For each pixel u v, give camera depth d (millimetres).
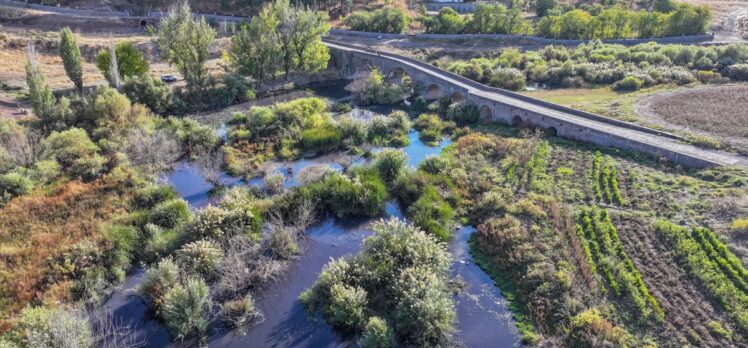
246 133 50781
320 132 49750
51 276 28984
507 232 32969
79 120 51188
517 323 26594
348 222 36844
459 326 26531
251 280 29562
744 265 28094
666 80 63281
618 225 33156
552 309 26719
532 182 40156
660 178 38781
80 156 43438
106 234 32406
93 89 60906
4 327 24734
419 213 35469
